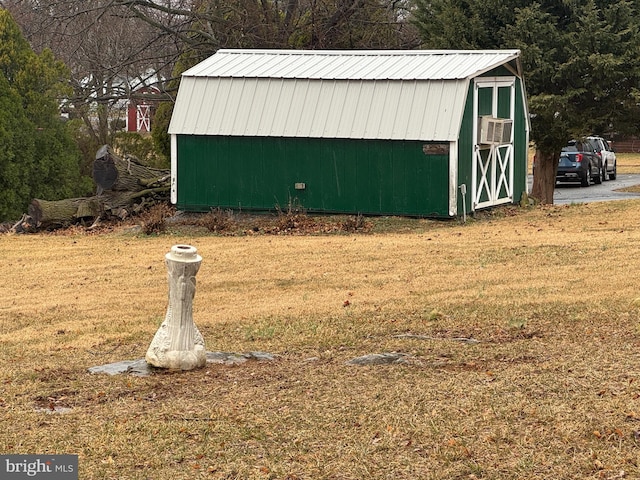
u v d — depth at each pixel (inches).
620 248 682.2
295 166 902.4
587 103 1219.2
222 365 383.6
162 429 304.3
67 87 1102.4
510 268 625.6
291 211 884.6
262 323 489.1
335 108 889.5
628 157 2210.9
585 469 261.7
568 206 984.9
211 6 1396.4
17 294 632.4
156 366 374.9
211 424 307.1
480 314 477.4
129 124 2411.4
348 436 292.0
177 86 1396.4
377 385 342.0
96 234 892.0
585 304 485.7
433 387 335.3
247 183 917.8
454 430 292.0
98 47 1573.6
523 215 917.2
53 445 294.0
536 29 1179.3
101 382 364.8
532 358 370.0
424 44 1326.3
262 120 906.7
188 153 934.4
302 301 554.9
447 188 856.3
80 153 1117.7
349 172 886.4
